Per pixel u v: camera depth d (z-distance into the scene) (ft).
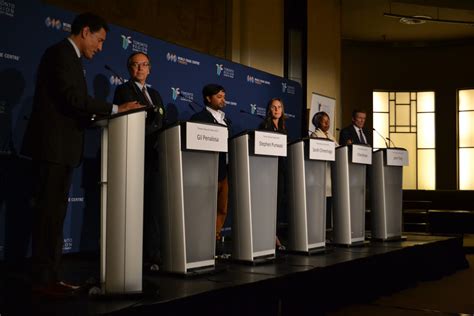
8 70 13.12
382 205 17.29
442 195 35.81
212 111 15.44
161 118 13.78
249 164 12.42
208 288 9.55
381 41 39.09
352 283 13.50
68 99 8.84
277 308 10.89
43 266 8.93
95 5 18.29
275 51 26.27
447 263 18.98
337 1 30.32
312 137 14.12
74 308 7.86
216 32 23.81
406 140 39.42
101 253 8.80
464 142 38.55
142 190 8.82
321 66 28.96
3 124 12.98
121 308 7.87
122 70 16.14
